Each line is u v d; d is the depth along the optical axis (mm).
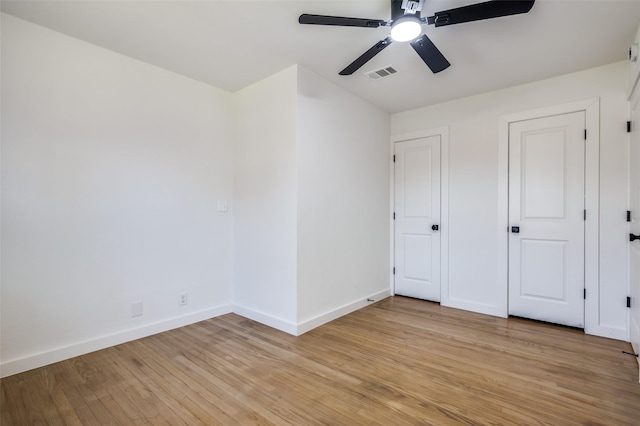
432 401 1796
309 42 2422
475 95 3420
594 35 2273
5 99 2066
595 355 2352
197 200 3105
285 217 2867
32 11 2033
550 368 2158
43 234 2209
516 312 3193
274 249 2963
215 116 3256
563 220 2938
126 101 2615
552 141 2988
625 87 2646
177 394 1867
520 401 1789
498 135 3271
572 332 2805
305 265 2861
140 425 1609
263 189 3070
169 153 2891
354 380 2018
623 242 2646
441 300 3648
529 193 3107
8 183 2078
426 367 2184
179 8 2006
